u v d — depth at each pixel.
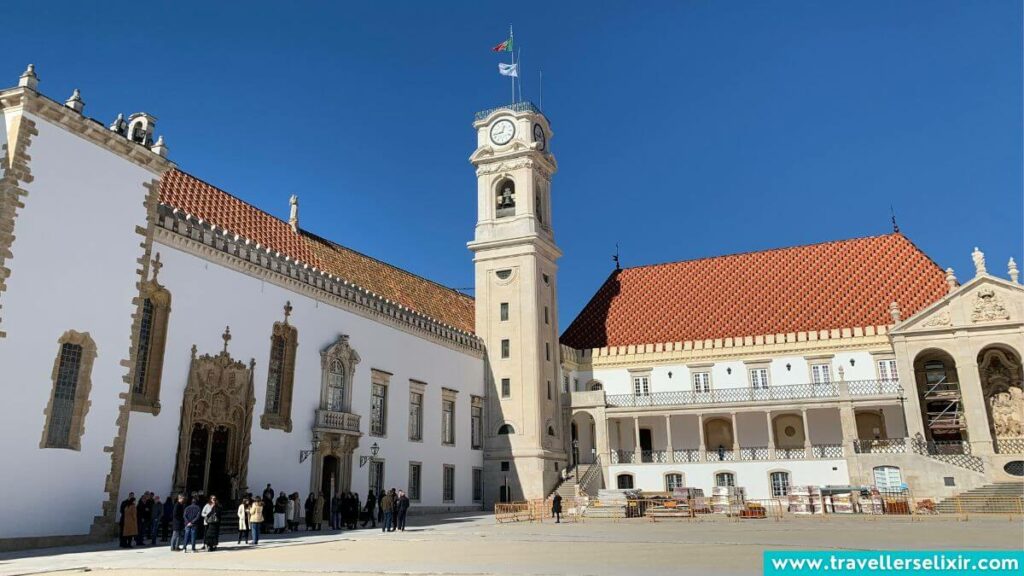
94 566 20.56
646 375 65.94
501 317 63.06
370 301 48.25
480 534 32.50
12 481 25.22
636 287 74.38
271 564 20.56
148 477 31.44
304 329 42.12
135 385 31.80
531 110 66.88
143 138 32.38
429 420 53.44
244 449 36.72
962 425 53.81
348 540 29.66
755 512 43.97
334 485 43.22
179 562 21.39
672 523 39.59
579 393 64.62
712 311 68.19
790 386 59.94
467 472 57.59
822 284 66.00
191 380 34.06
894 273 63.97
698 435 63.06
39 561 21.91
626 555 21.84
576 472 61.06
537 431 59.25
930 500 46.03
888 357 59.00
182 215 34.78
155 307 33.41
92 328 28.62
